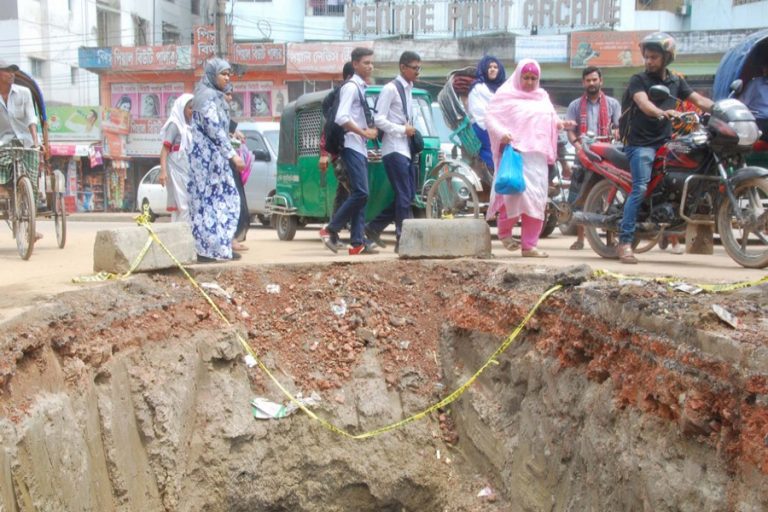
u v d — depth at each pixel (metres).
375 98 10.73
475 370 6.80
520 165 7.71
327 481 6.61
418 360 7.21
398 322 7.39
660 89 7.11
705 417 3.80
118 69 29.44
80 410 5.09
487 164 9.37
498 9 27.03
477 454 6.54
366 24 28.30
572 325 5.40
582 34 24.73
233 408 6.54
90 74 31.73
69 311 5.50
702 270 6.86
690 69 24.03
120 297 6.23
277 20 32.59
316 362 7.10
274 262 7.79
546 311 5.86
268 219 17.45
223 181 7.93
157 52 29.11
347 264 7.78
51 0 29.86
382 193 9.57
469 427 6.65
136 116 30.05
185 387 6.20
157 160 30.94
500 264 7.17
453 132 9.68
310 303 7.45
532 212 7.83
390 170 8.42
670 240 8.88
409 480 6.62
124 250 6.66
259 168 16.08
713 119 7.05
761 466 3.40
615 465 4.52
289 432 6.65
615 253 8.19
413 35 28.00
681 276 6.09
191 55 28.78
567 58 24.95
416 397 7.04
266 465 6.50
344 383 7.02
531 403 5.86
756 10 26.44
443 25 27.83
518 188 7.66
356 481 6.62
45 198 9.72
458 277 7.46
